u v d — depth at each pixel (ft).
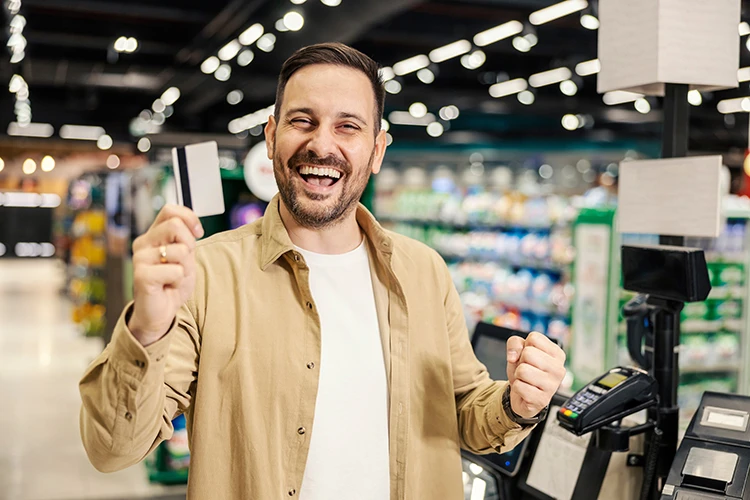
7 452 20.08
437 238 30.63
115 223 31.42
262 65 39.37
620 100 39.24
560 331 21.59
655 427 6.22
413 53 36.65
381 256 5.27
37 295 57.62
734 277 17.54
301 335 4.96
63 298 55.83
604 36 7.25
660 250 6.41
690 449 5.60
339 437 4.94
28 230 97.81
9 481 17.90
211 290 4.93
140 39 33.53
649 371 6.61
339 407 4.97
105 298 33.22
